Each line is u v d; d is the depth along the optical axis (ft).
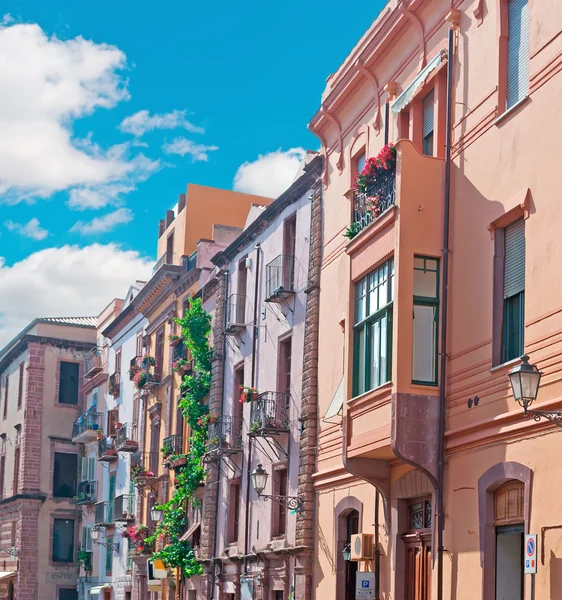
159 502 145.89
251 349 110.83
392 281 67.41
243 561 105.40
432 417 64.28
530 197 57.88
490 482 58.65
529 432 55.42
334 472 83.87
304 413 92.12
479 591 58.65
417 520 69.67
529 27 59.93
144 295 157.89
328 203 92.12
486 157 62.95
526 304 57.06
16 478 212.43
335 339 87.61
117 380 177.99
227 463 114.21
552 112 56.70
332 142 91.66
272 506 99.25
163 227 171.73
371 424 68.39
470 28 66.59
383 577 72.54
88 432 189.37
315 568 86.94
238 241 117.19
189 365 132.16
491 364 60.08
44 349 213.87
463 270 64.23
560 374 53.31
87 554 185.47
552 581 52.11
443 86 69.72
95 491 187.32
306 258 97.25
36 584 201.36
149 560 125.70
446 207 66.44
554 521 52.47
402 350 64.28
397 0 75.10
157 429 150.41
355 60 82.58
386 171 69.31
